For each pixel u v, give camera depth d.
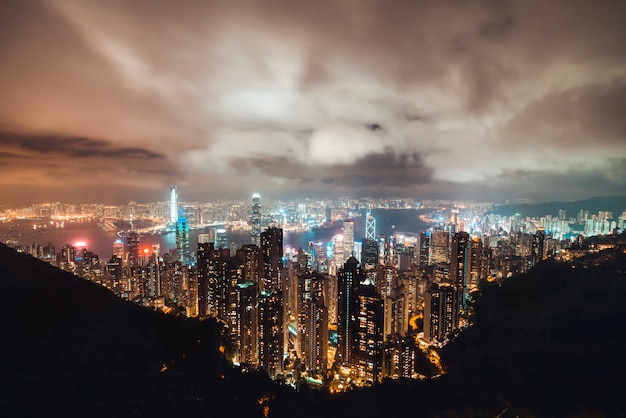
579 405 33.59
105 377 30.97
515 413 32.44
